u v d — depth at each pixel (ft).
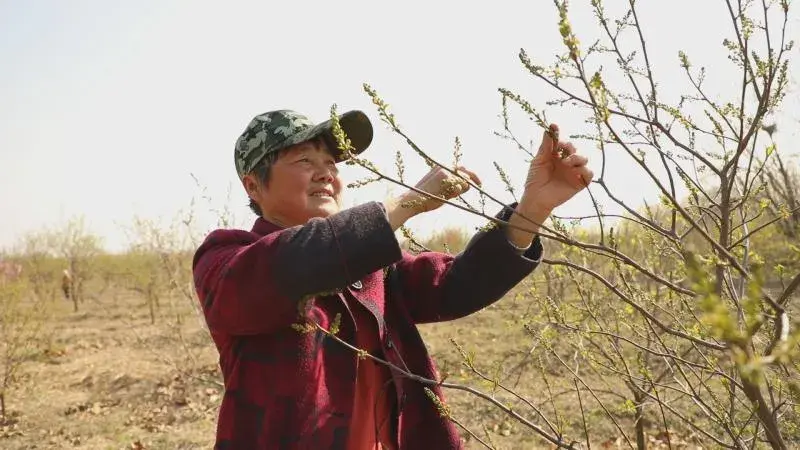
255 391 4.81
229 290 4.65
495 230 5.08
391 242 4.40
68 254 57.67
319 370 4.87
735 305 4.66
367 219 4.46
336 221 4.48
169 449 18.10
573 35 3.22
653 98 4.29
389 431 5.52
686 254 3.64
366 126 5.61
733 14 4.13
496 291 5.34
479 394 4.75
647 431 14.85
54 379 26.50
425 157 3.76
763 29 4.10
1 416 21.89
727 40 4.42
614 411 15.46
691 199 5.22
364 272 4.42
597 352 7.73
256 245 4.60
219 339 5.19
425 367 5.72
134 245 27.35
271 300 4.52
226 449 4.77
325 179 5.43
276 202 5.41
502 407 4.76
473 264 5.31
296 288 4.44
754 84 4.11
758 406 4.00
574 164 4.63
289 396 4.74
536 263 5.17
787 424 6.29
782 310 3.07
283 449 4.63
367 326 5.38
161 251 26.96
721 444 5.49
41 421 21.45
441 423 5.57
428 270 5.81
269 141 5.31
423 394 5.62
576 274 8.11
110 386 24.76
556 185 4.81
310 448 4.64
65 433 20.25
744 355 2.02
